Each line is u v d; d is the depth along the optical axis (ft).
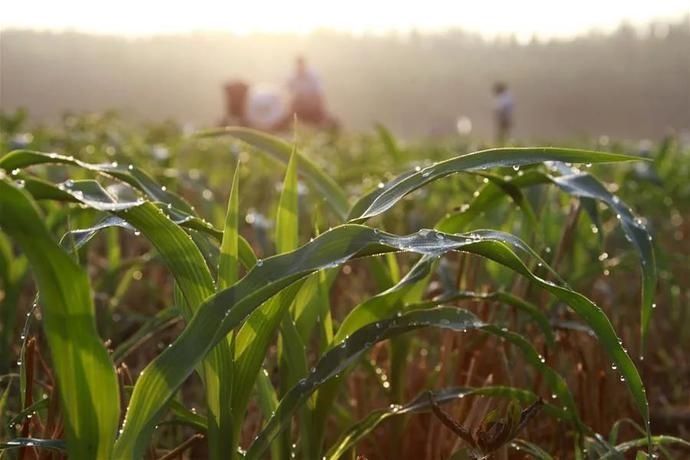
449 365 6.75
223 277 4.22
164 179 11.57
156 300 10.19
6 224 2.90
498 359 6.86
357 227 3.70
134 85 256.52
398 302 5.10
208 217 10.13
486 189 5.67
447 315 4.93
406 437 6.47
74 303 3.13
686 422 8.11
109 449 3.48
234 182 4.24
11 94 244.22
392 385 6.20
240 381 4.25
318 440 4.97
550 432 6.71
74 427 3.42
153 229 3.83
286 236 4.86
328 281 5.33
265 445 4.29
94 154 16.11
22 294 10.97
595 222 6.21
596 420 6.61
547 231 8.61
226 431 4.16
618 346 4.25
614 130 244.42
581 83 254.06
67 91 248.93
